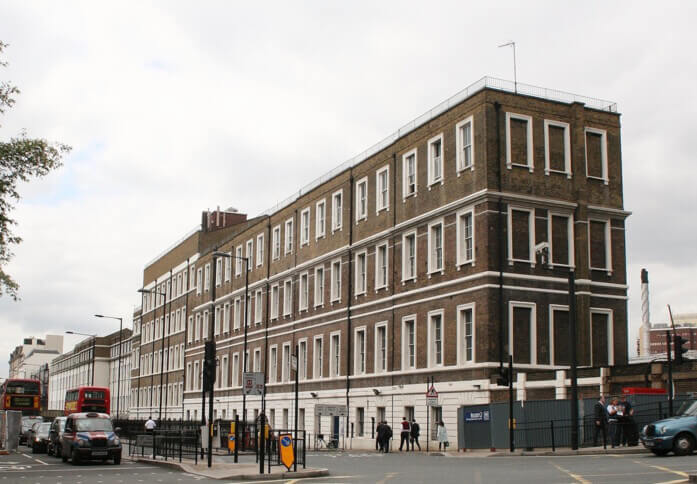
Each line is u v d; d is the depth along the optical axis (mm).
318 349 62719
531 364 43062
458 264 45094
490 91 44625
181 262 103000
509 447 36656
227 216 98562
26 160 33938
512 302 43156
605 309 45938
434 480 21953
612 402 32875
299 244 67938
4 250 35062
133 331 127625
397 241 52219
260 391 37281
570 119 46938
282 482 24078
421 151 50188
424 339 47812
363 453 44625
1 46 33750
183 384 97125
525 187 44656
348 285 58375
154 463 36031
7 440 49000
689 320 151875
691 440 27453
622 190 47906
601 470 22859
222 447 47812
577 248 45656
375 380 53094
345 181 60312
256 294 76375
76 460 36938
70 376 168000
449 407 44469
